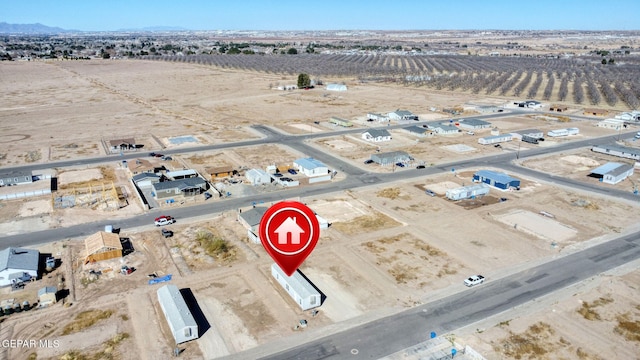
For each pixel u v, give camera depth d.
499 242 56.78
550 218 64.06
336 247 55.38
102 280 48.19
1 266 47.25
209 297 45.06
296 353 36.97
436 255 53.53
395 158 89.81
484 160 92.44
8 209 66.88
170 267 50.91
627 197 72.31
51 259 51.25
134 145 100.75
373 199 71.31
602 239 57.53
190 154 95.69
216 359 36.31
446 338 38.78
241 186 76.69
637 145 103.12
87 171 84.75
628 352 37.09
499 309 42.94
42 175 80.00
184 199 70.81
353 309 43.09
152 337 39.19
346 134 113.62
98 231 59.12
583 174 84.00
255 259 52.62
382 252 54.22
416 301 44.31
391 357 36.44
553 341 38.41
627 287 46.56
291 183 76.50
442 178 81.31
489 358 36.34
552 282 47.50
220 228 60.81
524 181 79.94
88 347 37.84
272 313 42.59
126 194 72.94
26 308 42.75
